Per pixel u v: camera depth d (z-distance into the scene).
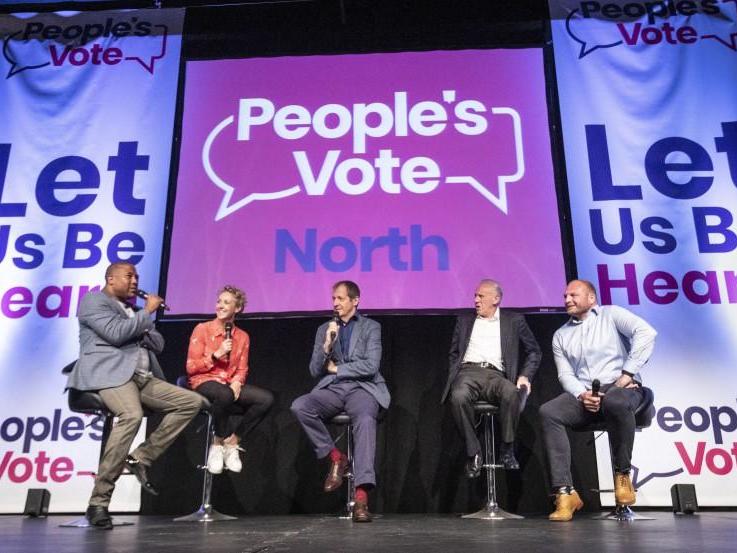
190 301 3.86
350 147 4.12
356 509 3.00
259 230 3.97
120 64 4.34
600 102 4.15
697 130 4.07
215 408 3.26
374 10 4.46
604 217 3.94
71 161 4.15
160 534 2.54
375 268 3.87
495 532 2.50
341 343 3.51
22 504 3.66
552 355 3.87
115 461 2.95
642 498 3.57
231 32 4.48
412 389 3.85
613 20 4.30
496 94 4.19
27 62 4.35
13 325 3.90
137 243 4.01
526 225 3.91
